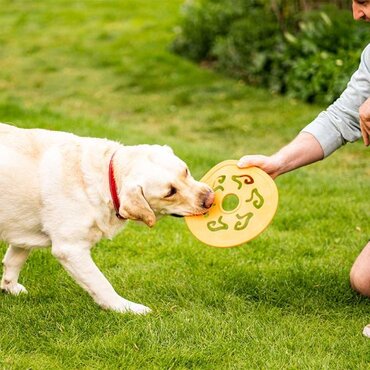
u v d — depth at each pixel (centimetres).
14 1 2044
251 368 400
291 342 429
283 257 568
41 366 399
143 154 435
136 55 1439
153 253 574
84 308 468
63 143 445
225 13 1372
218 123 1071
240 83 1260
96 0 1992
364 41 1116
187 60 1405
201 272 535
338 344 430
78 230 436
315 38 1168
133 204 418
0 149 434
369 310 481
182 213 435
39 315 459
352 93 484
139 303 480
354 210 671
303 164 489
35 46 1541
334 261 556
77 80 1317
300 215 659
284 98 1166
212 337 434
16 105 989
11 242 452
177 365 408
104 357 412
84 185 435
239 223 448
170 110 1147
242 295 496
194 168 795
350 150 917
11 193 432
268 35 1248
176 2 1934
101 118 1062
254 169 463
